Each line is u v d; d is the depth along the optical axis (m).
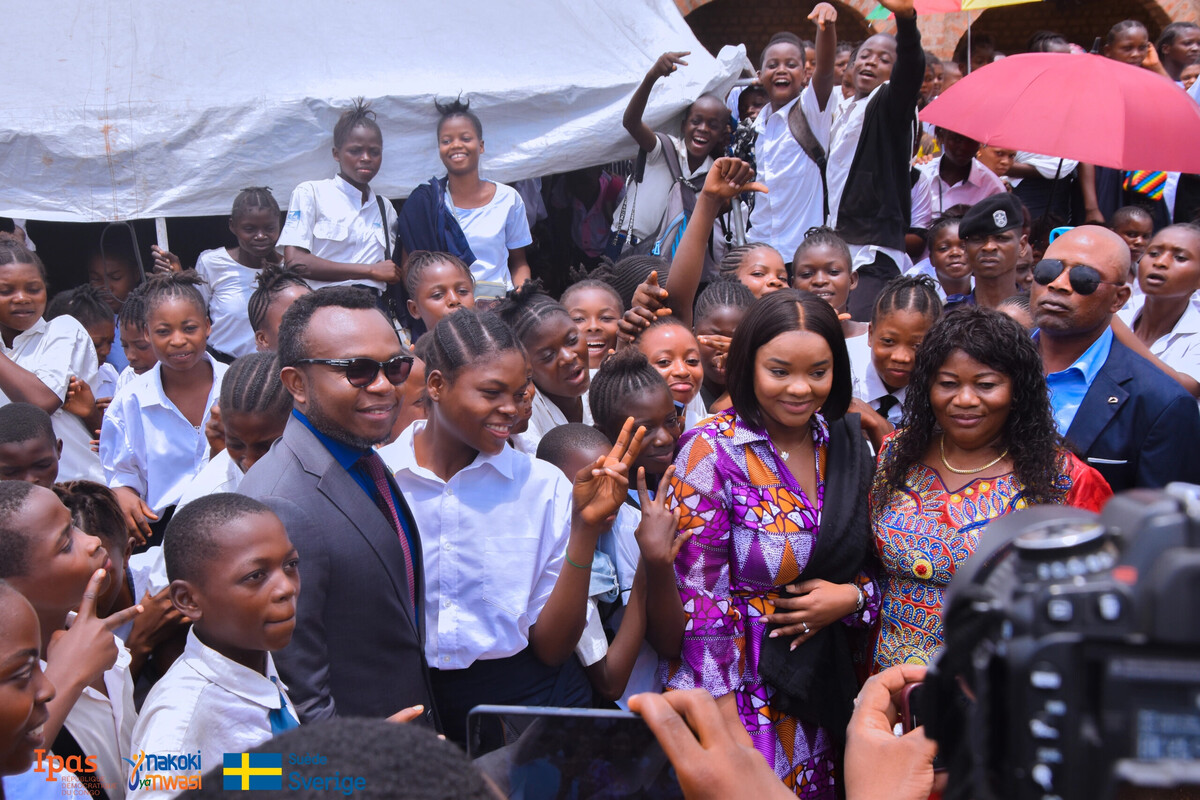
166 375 3.80
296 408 2.23
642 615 2.54
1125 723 0.60
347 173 5.79
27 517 2.04
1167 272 3.72
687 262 3.50
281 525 1.95
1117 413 2.91
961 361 2.32
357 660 2.09
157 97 5.73
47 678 1.83
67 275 6.84
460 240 5.71
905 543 2.40
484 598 2.35
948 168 5.95
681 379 3.26
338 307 2.18
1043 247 5.92
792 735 2.50
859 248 5.58
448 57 6.38
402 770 0.77
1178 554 0.58
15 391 3.87
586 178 7.30
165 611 2.42
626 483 2.27
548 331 3.19
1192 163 4.36
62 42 5.98
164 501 3.57
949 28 11.31
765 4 12.96
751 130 5.80
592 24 6.90
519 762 1.30
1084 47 13.20
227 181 5.84
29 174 5.58
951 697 0.81
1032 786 0.63
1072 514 0.83
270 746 0.80
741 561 2.49
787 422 2.48
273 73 6.02
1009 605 0.69
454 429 2.36
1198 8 11.52
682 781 1.12
